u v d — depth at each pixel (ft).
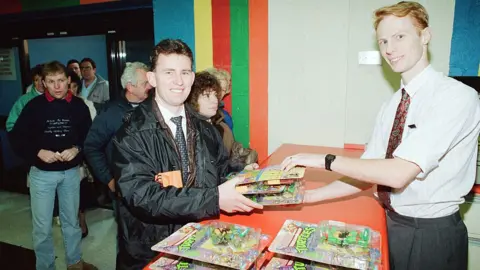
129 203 4.18
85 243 10.15
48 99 8.23
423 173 4.14
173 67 4.36
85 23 11.51
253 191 4.18
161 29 9.72
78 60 11.74
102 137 7.39
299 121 8.75
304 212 4.78
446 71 7.25
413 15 4.34
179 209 4.04
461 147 4.42
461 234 4.55
